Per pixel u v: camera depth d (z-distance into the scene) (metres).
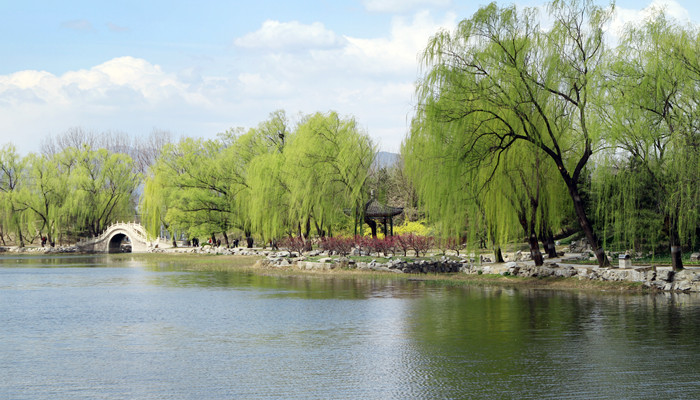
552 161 35.47
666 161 29.02
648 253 41.56
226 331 21.89
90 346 19.50
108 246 109.38
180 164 86.00
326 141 58.38
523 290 33.12
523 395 13.57
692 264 35.53
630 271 32.16
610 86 29.92
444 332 21.03
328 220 58.50
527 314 24.53
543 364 16.25
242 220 81.19
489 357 17.16
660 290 30.64
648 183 32.72
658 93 28.75
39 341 20.45
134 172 126.12
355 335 20.78
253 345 19.31
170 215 84.56
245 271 54.06
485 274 41.06
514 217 36.28
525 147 34.50
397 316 24.72
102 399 13.62
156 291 36.81
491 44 33.78
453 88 34.16
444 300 29.56
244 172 80.56
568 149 35.59
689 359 16.58
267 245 92.88
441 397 13.48
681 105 29.09
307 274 48.41
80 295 35.12
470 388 14.15
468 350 18.11
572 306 26.42
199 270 56.66
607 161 31.14
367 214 55.72
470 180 34.81
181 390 14.21
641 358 16.75
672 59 28.69
